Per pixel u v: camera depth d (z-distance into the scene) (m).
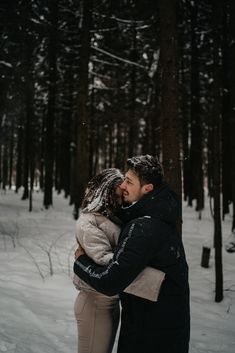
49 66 17.48
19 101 13.73
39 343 3.42
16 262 6.86
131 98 18.80
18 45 12.29
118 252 1.80
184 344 1.88
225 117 15.93
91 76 19.14
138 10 12.51
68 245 8.98
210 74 17.17
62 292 5.43
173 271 1.84
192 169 19.23
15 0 11.68
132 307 1.90
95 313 2.22
